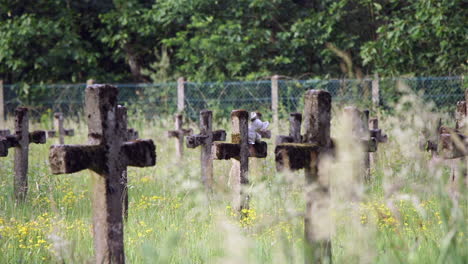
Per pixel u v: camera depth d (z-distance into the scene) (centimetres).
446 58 3731
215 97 4203
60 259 794
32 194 1714
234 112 1466
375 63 4006
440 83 3328
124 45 4994
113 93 788
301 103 3706
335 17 4219
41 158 2545
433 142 960
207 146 1830
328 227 736
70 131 3027
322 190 794
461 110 1275
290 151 832
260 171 1716
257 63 4478
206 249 974
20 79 4916
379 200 1070
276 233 876
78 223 1295
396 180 802
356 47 4456
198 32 4584
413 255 690
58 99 4162
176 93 4194
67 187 1873
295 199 1025
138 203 1664
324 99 863
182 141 2564
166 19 4600
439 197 638
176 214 1364
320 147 865
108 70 5319
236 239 555
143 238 1160
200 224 1249
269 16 4416
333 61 4578
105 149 781
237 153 1447
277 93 3634
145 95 4259
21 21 4634
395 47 3831
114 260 792
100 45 5162
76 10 5022
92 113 782
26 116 1716
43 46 4700
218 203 1373
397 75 3759
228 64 4359
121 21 4719
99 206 790
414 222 1036
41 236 1192
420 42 3950
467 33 3650
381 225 901
